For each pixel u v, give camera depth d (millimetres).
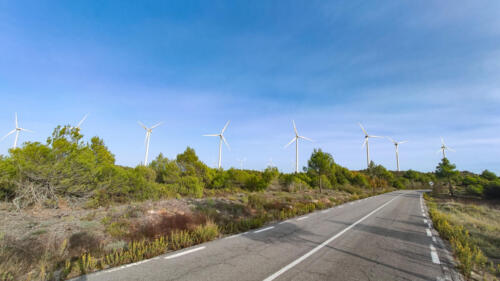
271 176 28625
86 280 4164
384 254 6207
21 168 9695
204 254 5793
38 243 5742
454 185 59031
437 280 4625
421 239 8234
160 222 8172
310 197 21953
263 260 5414
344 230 9219
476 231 10492
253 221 9688
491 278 5043
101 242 6289
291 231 8742
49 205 10242
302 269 4910
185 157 22781
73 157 11125
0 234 5766
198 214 9547
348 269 4996
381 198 28703
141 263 5086
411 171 87375
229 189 22422
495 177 54656
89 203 11250
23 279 4172
